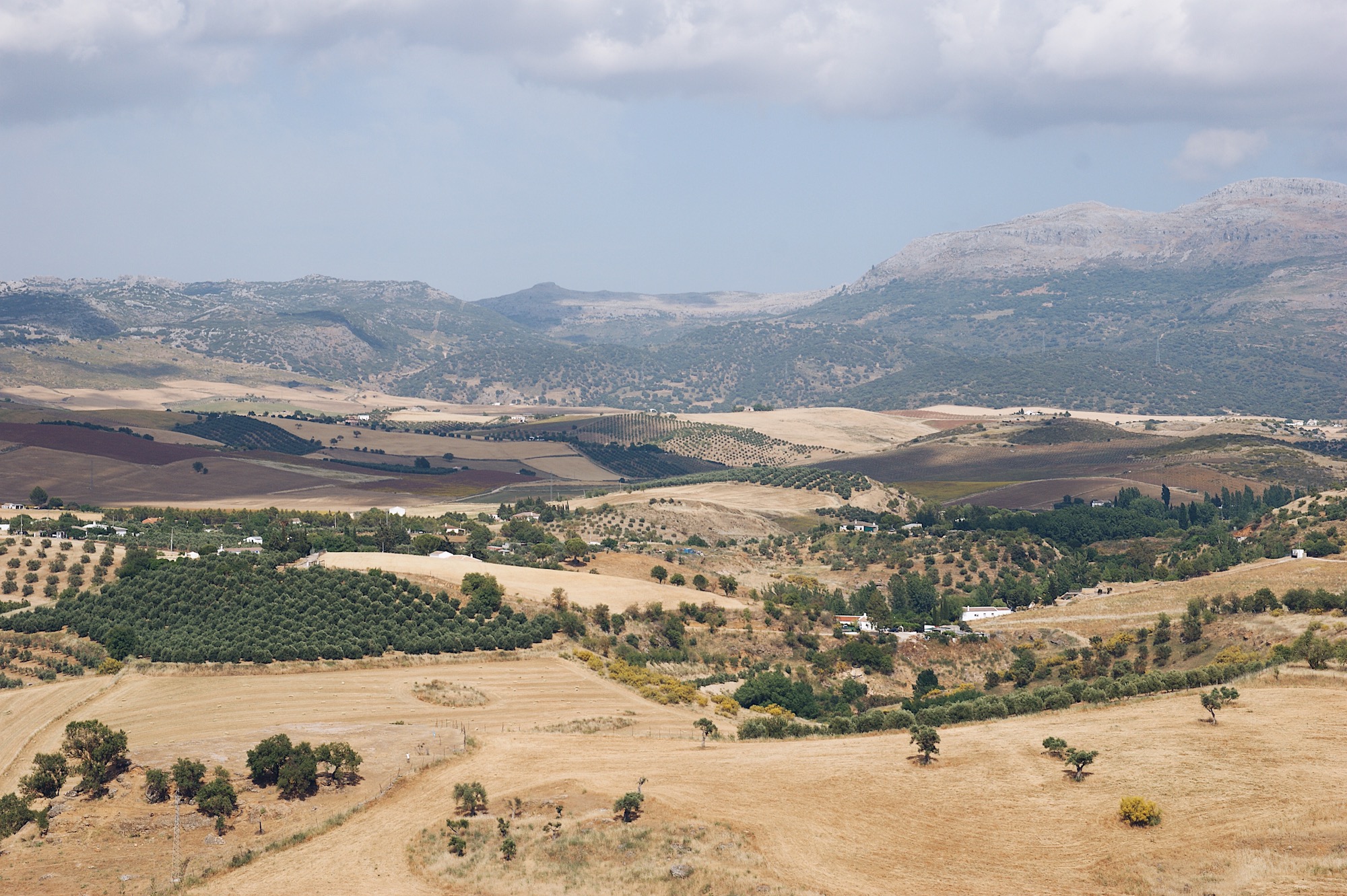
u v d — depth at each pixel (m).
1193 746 106.81
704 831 94.38
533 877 88.12
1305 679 130.25
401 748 121.56
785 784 106.00
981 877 84.62
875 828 94.56
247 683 149.38
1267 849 83.12
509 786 108.81
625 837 93.69
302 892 87.88
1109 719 121.25
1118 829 90.44
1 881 89.81
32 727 131.25
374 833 99.25
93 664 159.25
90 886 89.19
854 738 126.88
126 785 108.88
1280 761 100.31
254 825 101.50
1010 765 107.44
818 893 82.44
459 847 93.69
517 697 149.62
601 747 122.69
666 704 151.50
